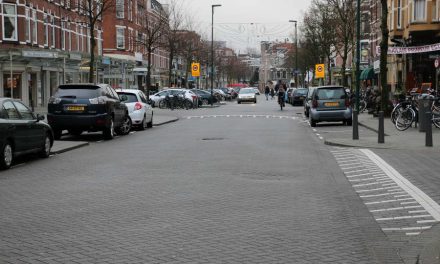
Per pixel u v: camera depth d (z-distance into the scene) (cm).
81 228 692
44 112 3334
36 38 3853
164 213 773
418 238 642
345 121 2548
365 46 6134
